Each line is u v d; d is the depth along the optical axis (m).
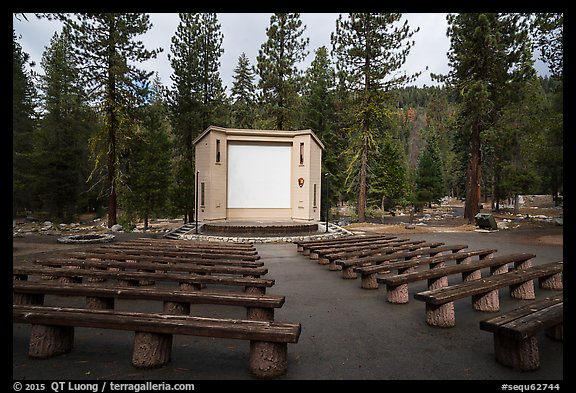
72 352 3.39
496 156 28.23
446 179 58.22
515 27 19.28
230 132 17.97
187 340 3.76
